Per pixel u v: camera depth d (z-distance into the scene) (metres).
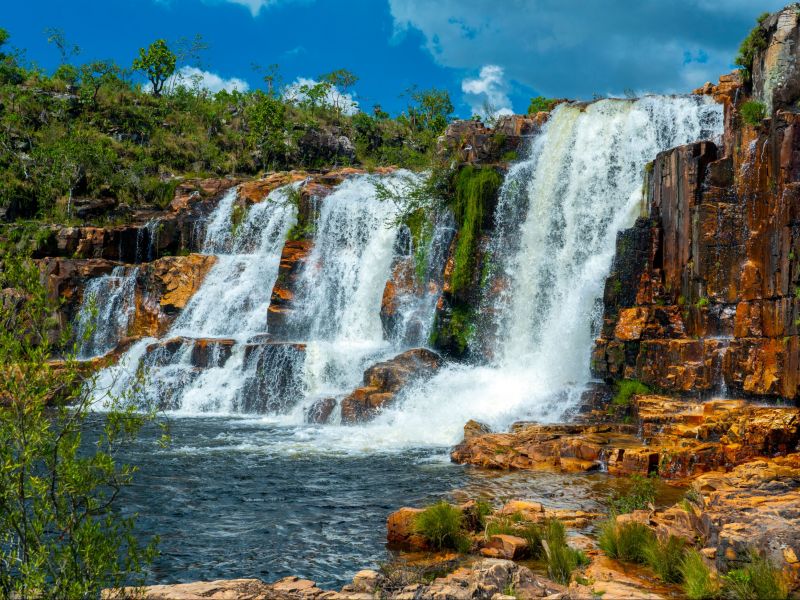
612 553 12.27
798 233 20.28
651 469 19.31
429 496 17.45
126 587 10.41
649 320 25.66
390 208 42.47
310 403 30.14
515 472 20.09
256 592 10.05
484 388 28.97
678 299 25.70
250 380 34.06
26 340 9.07
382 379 29.89
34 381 8.98
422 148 84.75
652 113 34.78
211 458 22.00
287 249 41.56
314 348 33.59
